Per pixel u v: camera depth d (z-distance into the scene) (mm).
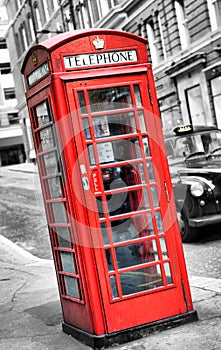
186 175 9109
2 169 43031
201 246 8602
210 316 4832
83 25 33219
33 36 40781
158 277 4688
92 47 4551
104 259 4465
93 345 4453
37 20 39406
